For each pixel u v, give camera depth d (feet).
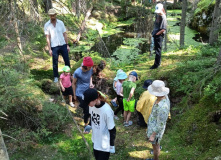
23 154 13.24
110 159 12.87
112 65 24.64
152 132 10.76
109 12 51.80
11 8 17.51
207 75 15.61
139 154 13.00
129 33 44.19
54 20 17.92
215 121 12.91
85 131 14.82
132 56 29.25
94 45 35.47
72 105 18.12
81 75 14.97
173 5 60.85
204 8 39.29
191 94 15.48
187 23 44.73
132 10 52.85
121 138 14.55
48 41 18.22
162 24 17.97
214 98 13.74
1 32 17.04
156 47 19.11
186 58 20.98
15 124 14.92
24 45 19.77
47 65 25.05
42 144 14.14
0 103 13.70
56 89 19.26
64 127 15.72
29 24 19.17
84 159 13.05
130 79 14.98
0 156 7.98
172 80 17.33
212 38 22.12
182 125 14.11
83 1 29.43
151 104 13.43
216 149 11.27
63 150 13.71
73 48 33.65
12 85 14.20
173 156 12.17
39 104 15.65
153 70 19.63
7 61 16.48
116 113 16.87
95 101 9.46
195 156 11.80
